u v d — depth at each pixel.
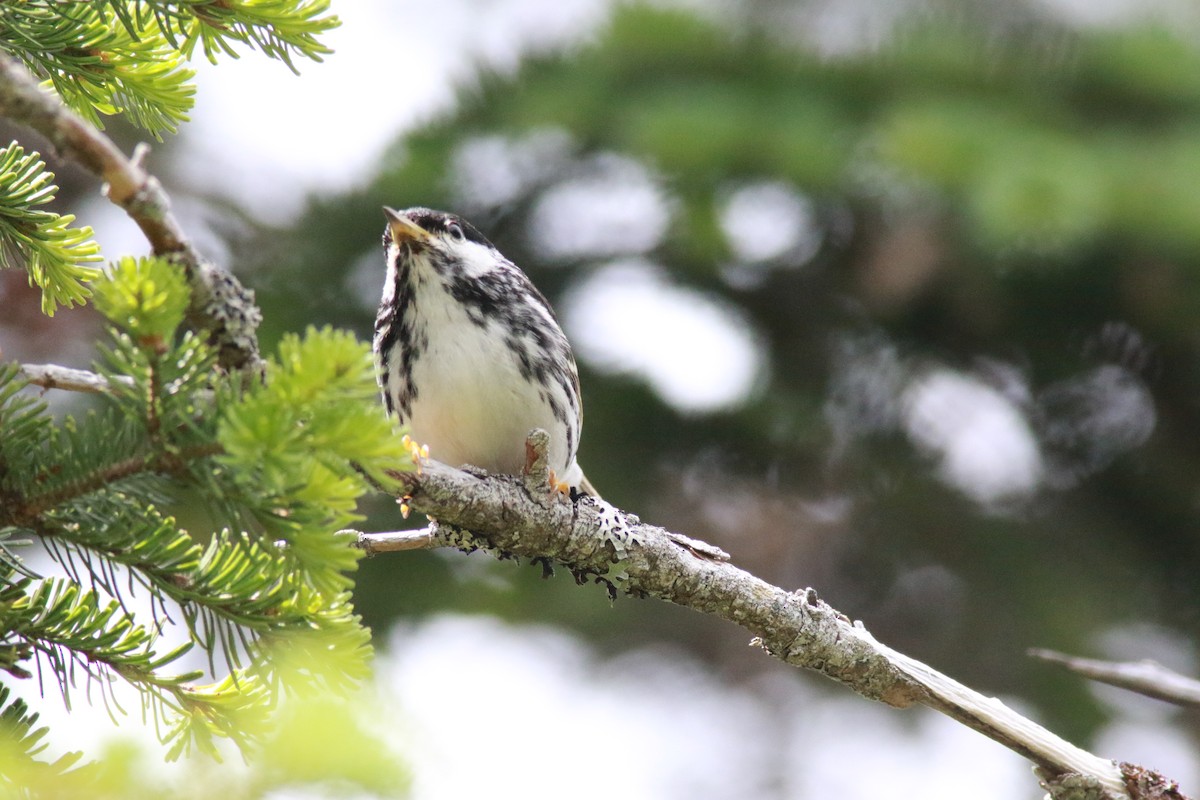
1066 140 12.29
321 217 13.12
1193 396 14.26
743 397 13.52
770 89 12.92
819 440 13.73
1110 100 12.75
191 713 4.48
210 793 3.50
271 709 4.41
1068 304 13.66
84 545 4.33
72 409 11.19
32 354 10.80
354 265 13.08
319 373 3.71
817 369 14.05
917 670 5.92
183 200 13.34
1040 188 11.68
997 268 13.24
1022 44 13.02
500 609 13.88
